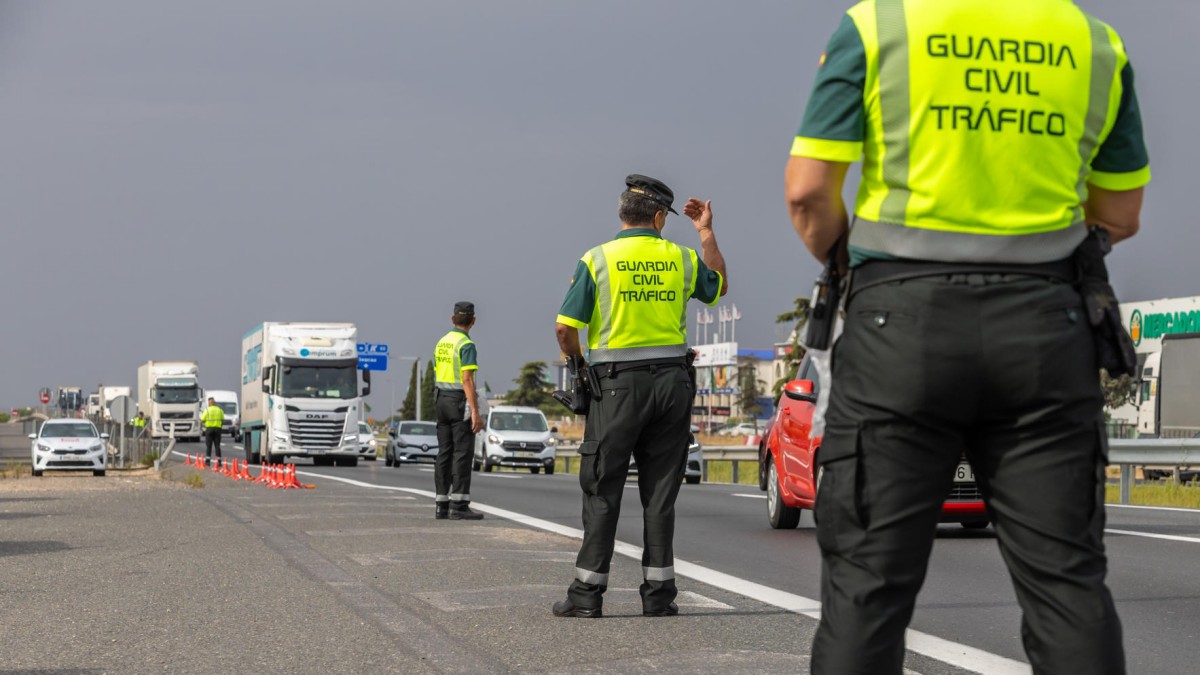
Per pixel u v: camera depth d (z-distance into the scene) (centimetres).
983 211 322
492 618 777
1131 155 342
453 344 1508
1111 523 1505
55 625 758
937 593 927
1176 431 3625
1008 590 943
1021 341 318
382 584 925
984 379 320
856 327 332
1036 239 323
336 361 4416
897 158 327
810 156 331
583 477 787
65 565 1042
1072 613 317
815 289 351
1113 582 976
